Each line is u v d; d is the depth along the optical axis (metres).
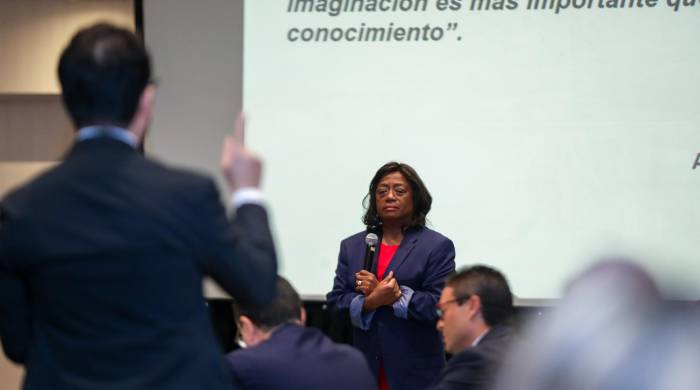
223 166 2.51
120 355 2.21
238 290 2.35
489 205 7.20
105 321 2.23
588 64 7.19
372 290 5.63
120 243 2.23
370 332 5.72
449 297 3.93
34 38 8.47
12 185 8.76
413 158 7.28
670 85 7.13
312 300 7.27
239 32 7.53
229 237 2.33
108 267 2.23
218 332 7.64
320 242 7.29
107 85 2.35
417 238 5.91
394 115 7.30
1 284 2.34
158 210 2.26
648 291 1.29
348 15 7.36
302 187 7.32
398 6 7.32
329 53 7.36
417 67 7.30
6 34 8.46
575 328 1.28
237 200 2.48
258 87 7.37
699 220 7.05
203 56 7.52
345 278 5.98
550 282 7.12
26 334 2.41
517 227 7.17
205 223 2.29
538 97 7.21
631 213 7.10
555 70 7.21
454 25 7.29
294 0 7.38
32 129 8.78
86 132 2.37
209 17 7.52
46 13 8.46
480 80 7.25
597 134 7.15
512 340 3.71
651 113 7.13
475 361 3.59
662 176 7.09
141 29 7.54
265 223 2.46
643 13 7.17
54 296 2.26
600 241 7.09
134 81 2.38
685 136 7.10
